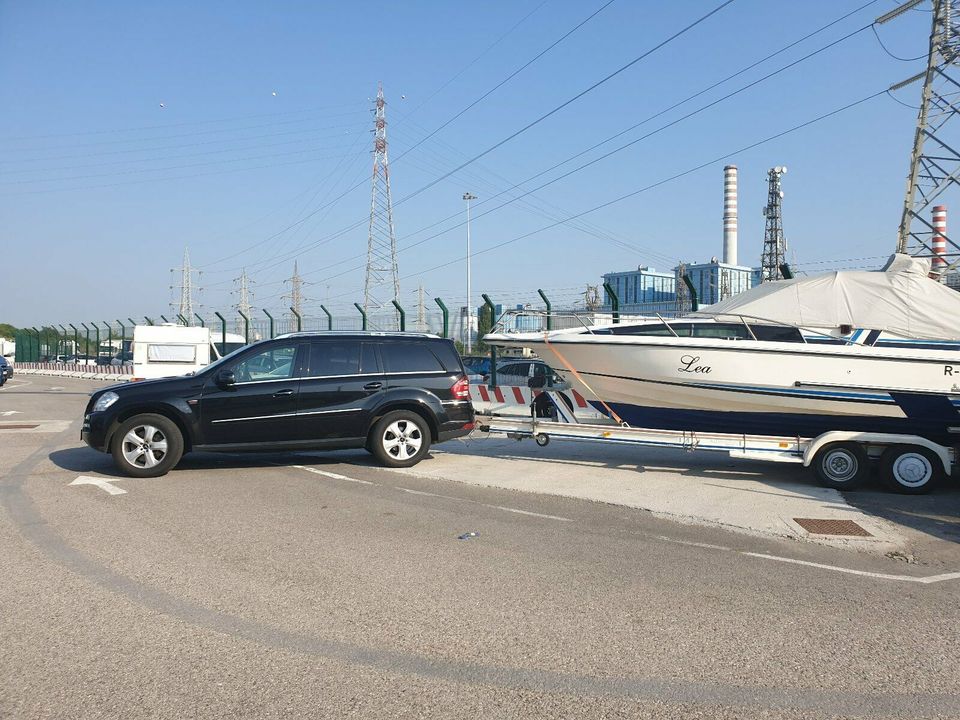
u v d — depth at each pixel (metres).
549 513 7.62
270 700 3.54
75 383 35.50
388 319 23.70
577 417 10.83
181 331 24.91
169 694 3.59
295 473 9.67
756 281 69.94
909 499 8.75
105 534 6.52
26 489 8.47
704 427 10.35
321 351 9.95
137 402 9.15
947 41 24.14
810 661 4.08
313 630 4.39
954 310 9.77
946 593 5.32
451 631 4.41
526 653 4.11
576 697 3.61
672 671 3.92
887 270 10.30
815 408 9.73
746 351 9.70
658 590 5.24
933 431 9.47
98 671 3.82
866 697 3.67
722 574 5.65
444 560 5.86
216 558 5.82
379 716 3.40
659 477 9.80
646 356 10.04
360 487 8.80
